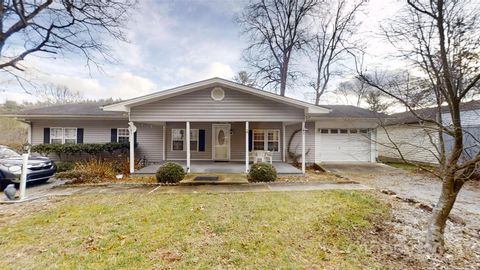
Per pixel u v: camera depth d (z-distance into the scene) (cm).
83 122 1247
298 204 524
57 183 823
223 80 885
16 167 725
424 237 365
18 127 1958
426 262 298
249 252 316
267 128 1280
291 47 1797
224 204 527
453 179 321
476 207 546
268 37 1836
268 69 1867
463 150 332
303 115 927
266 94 891
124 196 606
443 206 325
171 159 1289
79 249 323
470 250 330
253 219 433
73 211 485
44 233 376
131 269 275
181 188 699
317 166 1180
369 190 674
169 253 312
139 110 913
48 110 1269
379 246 338
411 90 459
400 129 1295
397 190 712
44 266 281
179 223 415
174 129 1290
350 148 1306
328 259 301
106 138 1256
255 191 654
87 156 1202
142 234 370
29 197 603
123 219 436
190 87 885
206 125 1291
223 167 1054
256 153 1078
